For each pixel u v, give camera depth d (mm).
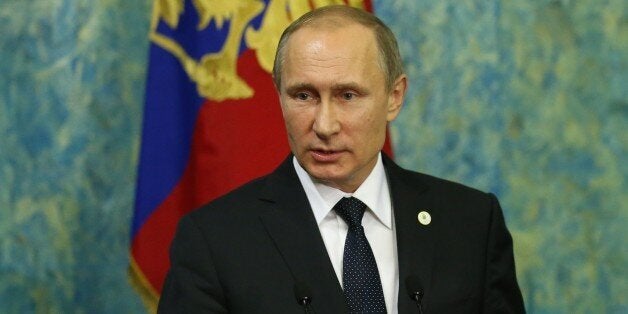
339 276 5809
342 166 5617
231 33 9125
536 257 10781
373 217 6051
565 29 10758
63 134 10414
